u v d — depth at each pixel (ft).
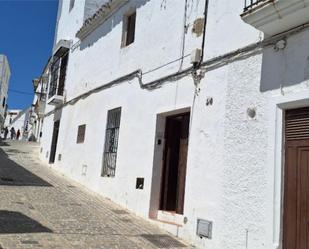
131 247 18.25
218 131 19.89
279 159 16.51
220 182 19.12
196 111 21.80
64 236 18.60
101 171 32.37
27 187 31.07
